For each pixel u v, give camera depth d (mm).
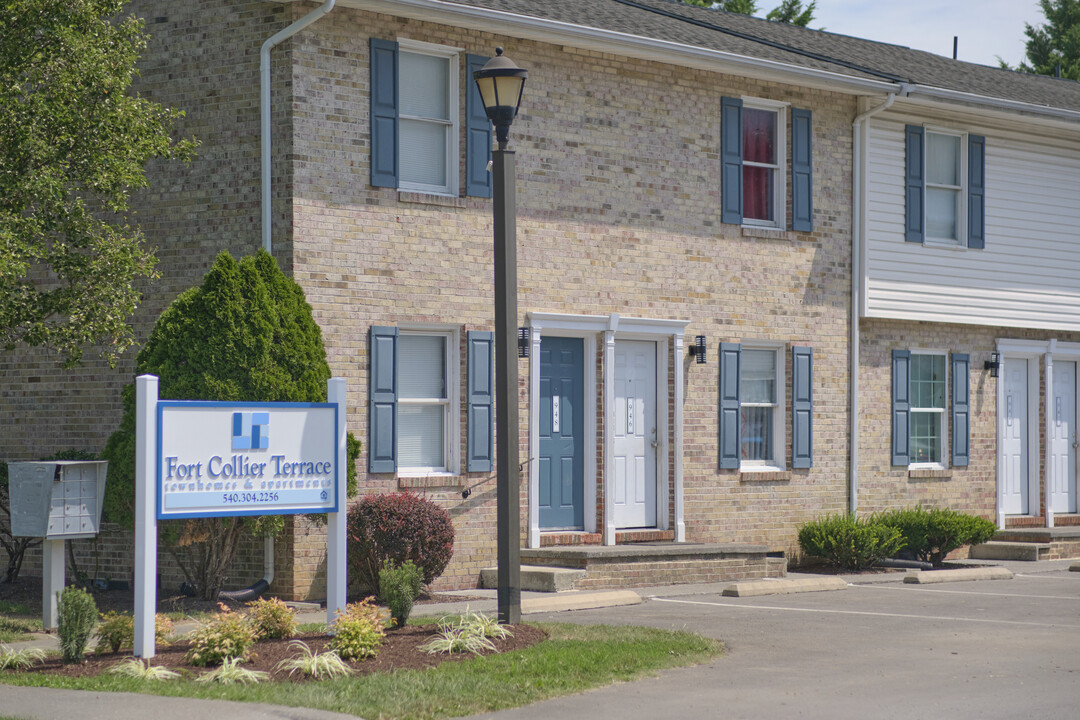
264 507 10961
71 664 10086
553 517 16719
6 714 8234
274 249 14578
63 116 13172
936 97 19719
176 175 15273
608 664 10172
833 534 18266
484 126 16016
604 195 17016
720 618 13102
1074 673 10047
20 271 12250
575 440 16953
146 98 15438
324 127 14711
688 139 17859
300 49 14562
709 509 17922
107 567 15648
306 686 9266
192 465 10578
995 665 10398
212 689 9102
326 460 11352
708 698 9133
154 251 14641
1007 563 19766
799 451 18844
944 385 20984
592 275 16859
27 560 16797
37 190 12898
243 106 14859
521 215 16281
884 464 19953
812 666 10367
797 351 18828
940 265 20516
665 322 17438
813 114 19141
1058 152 22141
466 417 15812
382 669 9984
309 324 13742
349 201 14883
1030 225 21719
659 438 17688
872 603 14453
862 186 19641
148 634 10273
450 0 15453
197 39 15172
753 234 18453
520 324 16219
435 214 15594
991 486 21344
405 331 15617
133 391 13398
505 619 11672
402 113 15617
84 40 13375
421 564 14359
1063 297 22094
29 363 16500
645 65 17438
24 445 16531
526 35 15961
